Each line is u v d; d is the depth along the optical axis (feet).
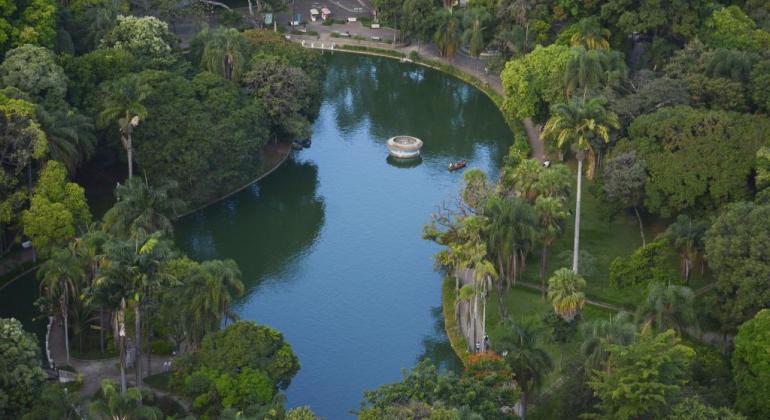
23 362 517.96
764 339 501.15
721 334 577.84
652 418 474.08
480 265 586.86
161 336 604.90
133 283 519.19
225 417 477.77
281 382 544.62
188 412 535.19
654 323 546.67
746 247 565.53
